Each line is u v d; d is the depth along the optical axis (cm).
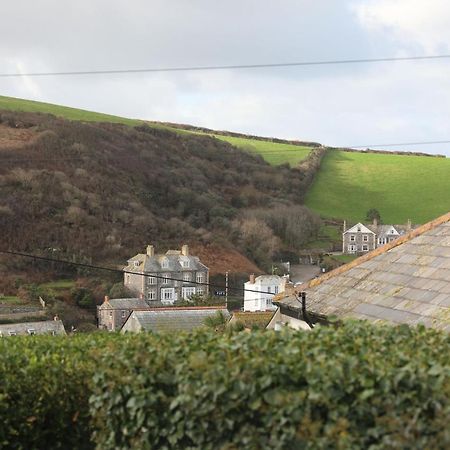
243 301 6694
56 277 6100
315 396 551
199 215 7956
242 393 590
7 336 1249
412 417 521
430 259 1215
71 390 916
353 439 534
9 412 884
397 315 1039
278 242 8088
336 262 8088
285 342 683
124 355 725
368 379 547
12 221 6344
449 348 666
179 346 718
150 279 6738
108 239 6794
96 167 7781
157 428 675
